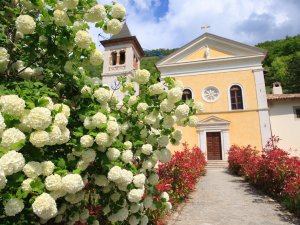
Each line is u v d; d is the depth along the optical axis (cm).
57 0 252
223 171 1570
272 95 2114
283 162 756
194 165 950
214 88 2019
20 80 284
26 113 186
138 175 264
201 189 923
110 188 268
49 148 230
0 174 145
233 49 2050
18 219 206
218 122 1941
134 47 2434
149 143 302
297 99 1989
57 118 201
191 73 2086
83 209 268
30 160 186
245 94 1955
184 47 2128
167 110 278
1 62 246
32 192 177
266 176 827
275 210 632
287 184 647
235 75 2009
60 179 189
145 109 295
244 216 580
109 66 2316
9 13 271
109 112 279
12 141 166
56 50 263
